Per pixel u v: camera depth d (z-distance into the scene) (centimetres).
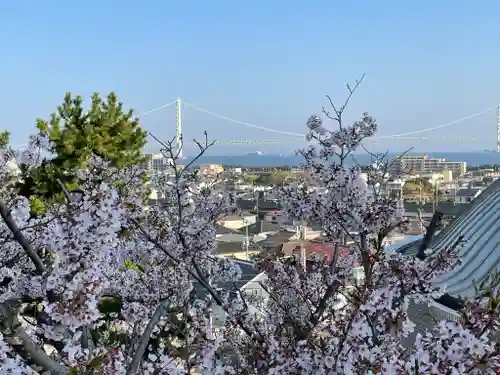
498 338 381
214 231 812
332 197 614
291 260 730
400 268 506
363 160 664
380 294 431
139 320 698
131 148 1820
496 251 1520
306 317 673
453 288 1407
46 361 363
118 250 709
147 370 434
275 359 471
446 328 360
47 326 398
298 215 630
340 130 680
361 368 424
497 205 1789
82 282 380
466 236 1733
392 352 420
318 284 707
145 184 763
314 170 630
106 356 388
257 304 820
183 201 796
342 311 505
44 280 409
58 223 386
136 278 749
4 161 571
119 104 1836
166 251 679
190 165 789
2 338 361
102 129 1731
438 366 357
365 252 480
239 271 822
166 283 745
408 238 2102
